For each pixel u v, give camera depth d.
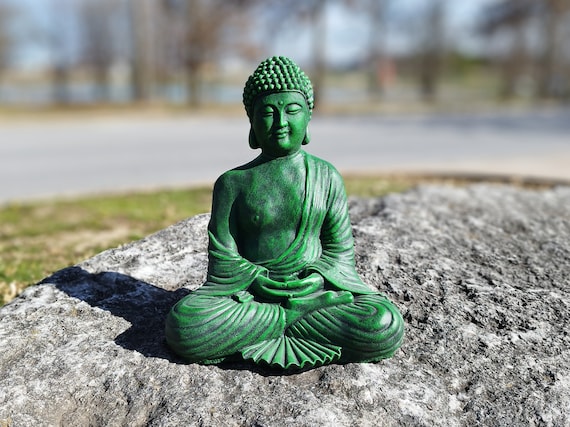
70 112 3.16
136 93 3.68
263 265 0.47
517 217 0.77
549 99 4.82
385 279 0.57
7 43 4.56
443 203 0.83
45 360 0.46
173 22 3.59
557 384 0.44
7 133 2.37
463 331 0.50
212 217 0.48
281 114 0.45
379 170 1.47
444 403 0.42
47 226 0.98
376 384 0.43
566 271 0.62
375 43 4.75
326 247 0.48
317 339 0.45
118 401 0.42
